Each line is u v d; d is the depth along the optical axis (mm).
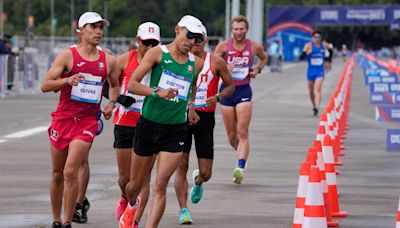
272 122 44656
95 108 17953
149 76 16812
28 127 40562
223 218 20172
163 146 16875
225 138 36906
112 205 21609
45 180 25219
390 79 65375
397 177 26938
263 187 24625
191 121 18172
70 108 17766
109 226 19047
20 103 55000
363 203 22359
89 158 30156
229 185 24875
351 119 47938
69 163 17609
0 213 20391
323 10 165500
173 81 16672
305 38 159500
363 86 85188
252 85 84312
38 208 21031
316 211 15016
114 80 18391
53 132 17906
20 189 23656
